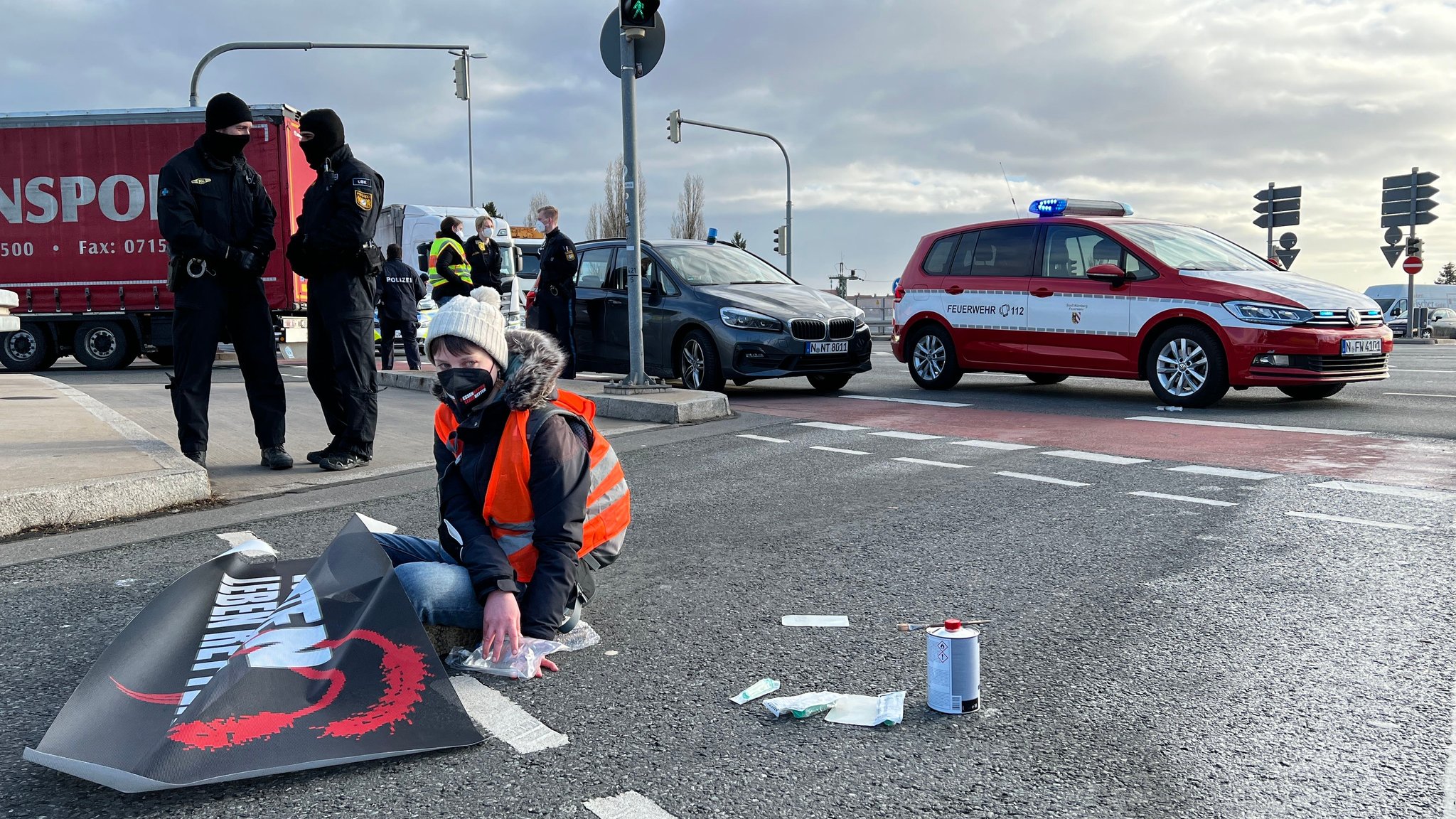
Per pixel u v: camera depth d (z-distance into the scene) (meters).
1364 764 2.43
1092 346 10.12
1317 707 2.76
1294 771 2.41
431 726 2.55
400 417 9.59
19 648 3.38
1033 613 3.59
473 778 2.41
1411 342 26.00
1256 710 2.75
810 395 11.23
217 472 6.58
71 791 2.38
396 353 22.50
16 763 2.54
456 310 3.03
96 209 16.31
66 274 16.41
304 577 3.01
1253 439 7.30
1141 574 4.02
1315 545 4.38
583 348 12.64
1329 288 9.48
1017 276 10.80
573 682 3.02
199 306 6.19
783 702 2.78
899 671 3.08
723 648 3.30
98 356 16.83
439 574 3.07
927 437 7.75
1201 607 3.61
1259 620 3.46
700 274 11.91
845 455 7.01
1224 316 9.13
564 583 3.08
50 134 16.19
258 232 6.38
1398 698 2.81
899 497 5.59
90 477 5.36
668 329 11.60
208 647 2.85
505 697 2.90
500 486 3.08
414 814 2.25
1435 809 2.22
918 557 4.35
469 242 13.31
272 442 6.67
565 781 2.40
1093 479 5.95
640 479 6.29
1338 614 3.50
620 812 2.24
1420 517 4.82
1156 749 2.53
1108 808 2.24
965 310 11.19
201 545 4.72
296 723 2.45
